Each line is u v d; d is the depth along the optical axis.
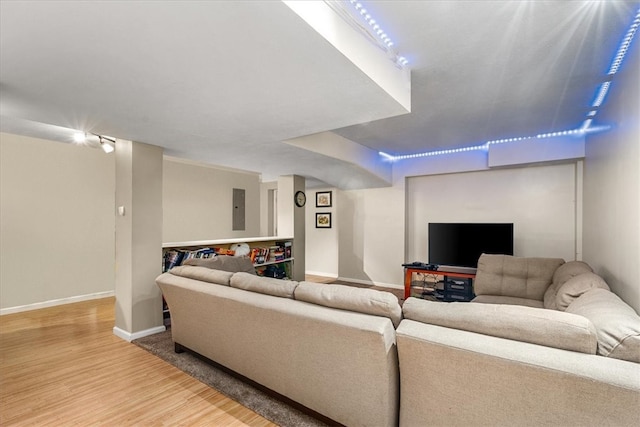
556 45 1.86
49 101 2.06
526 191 4.43
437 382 1.39
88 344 3.00
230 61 1.52
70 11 1.13
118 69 1.61
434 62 2.07
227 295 2.13
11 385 2.25
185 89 1.87
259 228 7.66
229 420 1.85
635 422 1.01
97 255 4.84
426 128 3.68
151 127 2.67
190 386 2.23
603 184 2.66
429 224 4.80
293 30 1.26
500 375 1.23
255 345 2.06
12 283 4.06
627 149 1.95
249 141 3.14
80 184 4.69
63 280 4.49
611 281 2.36
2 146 4.02
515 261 3.38
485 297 3.24
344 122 2.51
